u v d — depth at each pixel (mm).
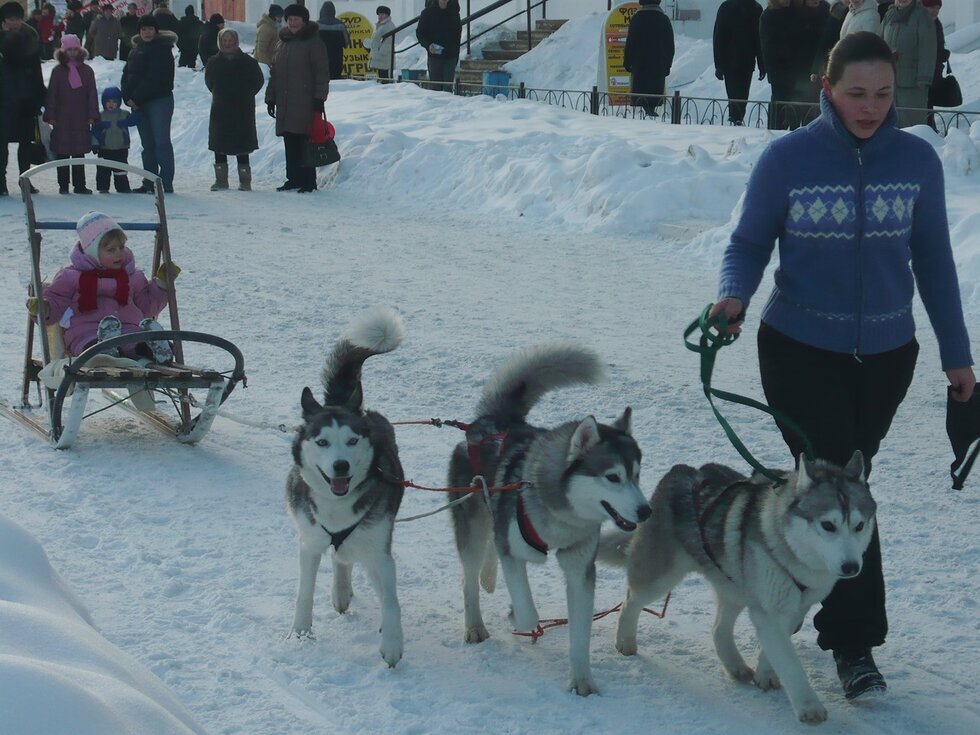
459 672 4109
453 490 4309
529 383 4523
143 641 4211
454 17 22781
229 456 6418
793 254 3869
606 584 4973
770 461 6207
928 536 5266
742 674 4062
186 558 5008
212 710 3752
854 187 3740
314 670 4070
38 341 8719
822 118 3785
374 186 16734
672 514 4070
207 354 8438
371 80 23984
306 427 4203
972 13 21328
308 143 16641
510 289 10516
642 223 13008
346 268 11445
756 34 17500
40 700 1878
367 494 4172
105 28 29781
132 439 6680
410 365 8070
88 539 5160
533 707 3857
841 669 3902
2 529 2682
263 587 4758
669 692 3977
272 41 26125
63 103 15547
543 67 25344
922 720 3768
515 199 14562
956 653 4238
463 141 16609
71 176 16625
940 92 15359
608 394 7398
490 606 4730
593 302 10008
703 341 3986
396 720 3734
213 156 20281
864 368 3896
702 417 6953
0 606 2271
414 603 4707
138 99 15977
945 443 6520
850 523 3447
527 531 4016
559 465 3916
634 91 19547
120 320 6672
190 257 11891
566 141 15852
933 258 3898
